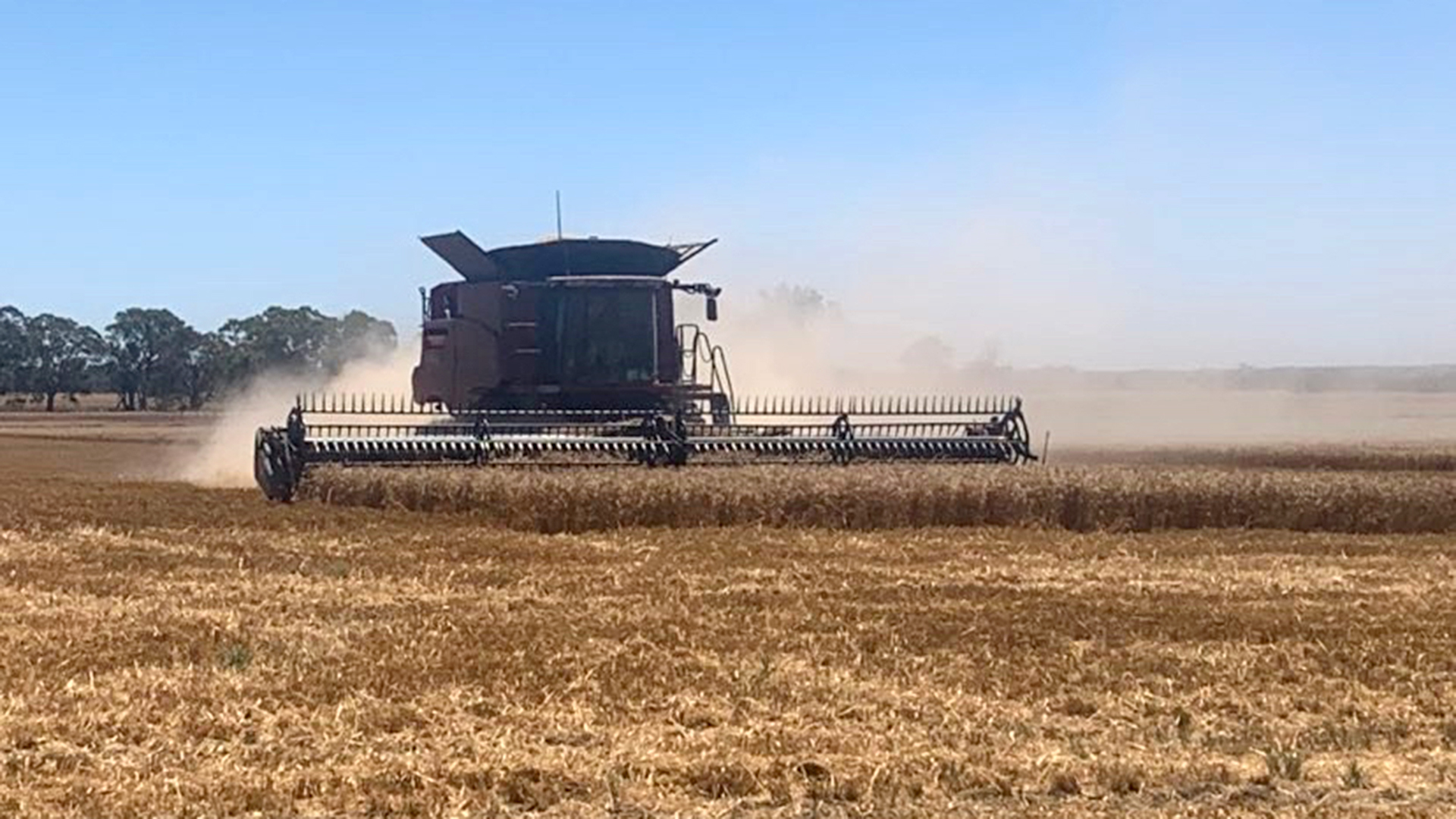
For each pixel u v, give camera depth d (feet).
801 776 31.65
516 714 36.35
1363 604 54.29
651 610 51.21
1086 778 32.01
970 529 77.61
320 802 29.68
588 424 87.76
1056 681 40.91
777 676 40.78
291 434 84.38
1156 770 32.32
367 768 31.73
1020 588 57.67
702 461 86.53
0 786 30.27
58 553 64.49
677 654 43.60
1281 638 47.32
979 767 32.14
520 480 76.54
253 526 73.77
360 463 83.97
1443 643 46.52
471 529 73.51
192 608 50.80
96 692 37.81
